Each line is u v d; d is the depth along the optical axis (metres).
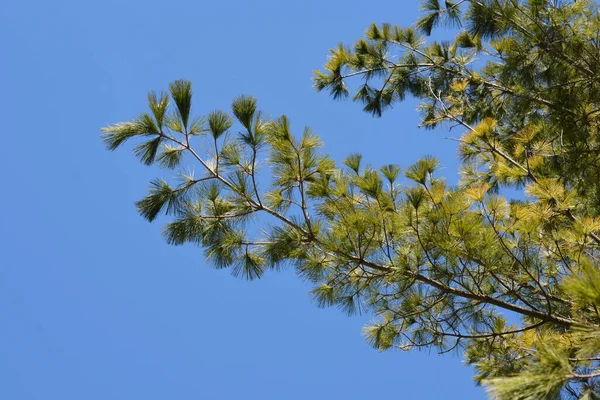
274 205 5.01
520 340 4.64
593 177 6.08
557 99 6.62
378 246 4.66
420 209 4.54
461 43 8.55
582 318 3.42
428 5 8.39
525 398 2.30
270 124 4.86
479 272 4.46
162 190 4.86
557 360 2.39
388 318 5.25
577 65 6.55
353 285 4.84
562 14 6.48
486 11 7.00
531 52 6.82
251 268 5.06
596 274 2.32
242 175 4.92
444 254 4.41
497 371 4.60
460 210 4.32
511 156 6.82
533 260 4.64
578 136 6.34
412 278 4.52
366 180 4.62
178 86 4.77
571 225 4.66
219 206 5.01
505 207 4.50
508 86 7.42
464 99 7.97
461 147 7.15
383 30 8.81
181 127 4.75
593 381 2.44
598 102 6.51
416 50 8.73
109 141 4.70
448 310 4.87
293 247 4.82
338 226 4.55
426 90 8.80
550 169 6.07
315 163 4.89
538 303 4.72
